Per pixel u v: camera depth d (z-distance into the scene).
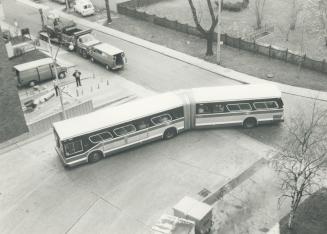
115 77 38.44
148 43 44.78
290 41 42.66
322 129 27.33
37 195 24.77
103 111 28.08
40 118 30.89
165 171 26.17
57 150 27.25
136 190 24.73
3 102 28.08
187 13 51.62
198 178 25.36
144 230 21.92
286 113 31.45
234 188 24.36
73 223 22.64
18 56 41.56
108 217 22.91
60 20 48.50
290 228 21.22
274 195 23.62
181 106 28.78
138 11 50.66
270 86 30.20
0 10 51.97
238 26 46.88
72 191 24.94
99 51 39.78
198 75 37.97
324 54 39.75
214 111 29.30
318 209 22.22
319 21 45.88
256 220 22.09
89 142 26.56
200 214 20.47
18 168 27.11
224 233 21.34
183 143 28.86
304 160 22.34
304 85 35.09
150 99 29.25
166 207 23.34
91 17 52.56
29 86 36.91
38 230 22.33
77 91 34.78
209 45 40.50
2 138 29.05
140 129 27.92
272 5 52.16
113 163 27.23
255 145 28.11
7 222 22.95
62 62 41.38
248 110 29.31
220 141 28.81
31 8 56.53
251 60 39.88
